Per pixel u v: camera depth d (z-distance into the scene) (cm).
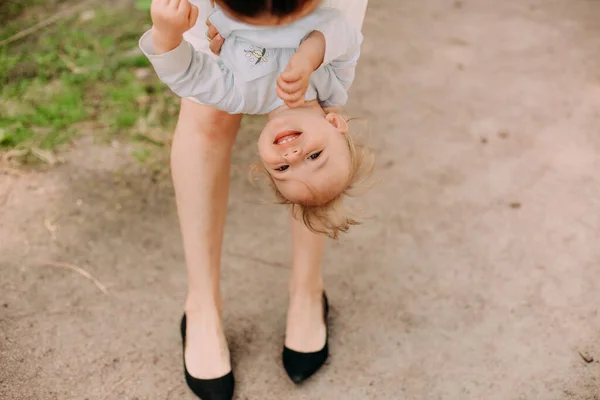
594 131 259
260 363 187
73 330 193
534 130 260
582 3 334
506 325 195
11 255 212
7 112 257
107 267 210
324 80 142
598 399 178
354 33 139
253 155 249
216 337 179
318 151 136
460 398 179
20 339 190
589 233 221
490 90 279
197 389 177
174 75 131
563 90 279
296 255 181
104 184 235
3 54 281
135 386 181
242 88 137
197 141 161
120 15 307
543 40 308
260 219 226
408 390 180
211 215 169
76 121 256
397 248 217
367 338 193
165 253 214
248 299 203
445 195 234
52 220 223
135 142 251
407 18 322
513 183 238
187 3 121
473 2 335
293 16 123
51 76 275
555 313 198
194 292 178
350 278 208
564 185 237
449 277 208
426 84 283
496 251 216
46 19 303
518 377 183
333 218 143
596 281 206
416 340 192
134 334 193
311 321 185
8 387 179
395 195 234
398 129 260
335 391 180
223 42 139
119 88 271
